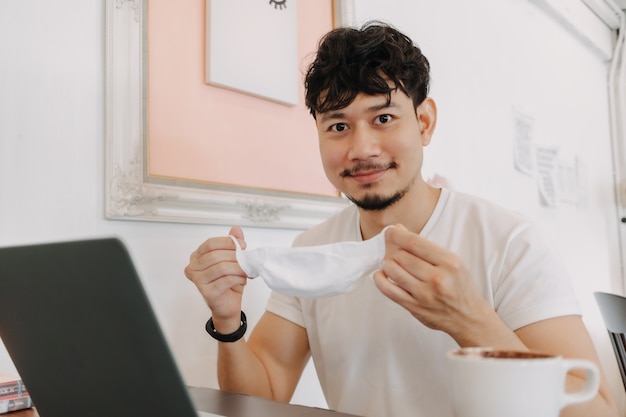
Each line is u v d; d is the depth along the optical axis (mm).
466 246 832
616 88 3453
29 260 436
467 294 565
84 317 434
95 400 481
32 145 851
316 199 1349
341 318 879
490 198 2105
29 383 532
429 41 1808
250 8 1204
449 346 805
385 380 833
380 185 782
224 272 750
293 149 1305
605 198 3293
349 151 780
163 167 1021
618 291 3307
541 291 733
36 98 860
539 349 688
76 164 906
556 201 2650
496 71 2230
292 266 691
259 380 884
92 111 935
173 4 1062
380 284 583
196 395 715
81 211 908
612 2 3219
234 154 1159
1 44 822
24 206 837
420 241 564
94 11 948
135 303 397
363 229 916
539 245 780
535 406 363
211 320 847
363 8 1526
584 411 592
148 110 1000
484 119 2109
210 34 1111
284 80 1277
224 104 1146
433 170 1771
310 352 1021
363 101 756
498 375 365
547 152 2617
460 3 2008
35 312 467
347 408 859
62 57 897
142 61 996
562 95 2863
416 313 587
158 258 1014
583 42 3150
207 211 1082
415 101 800
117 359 438
